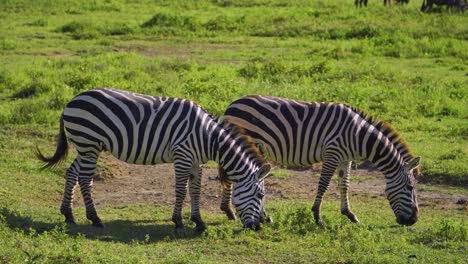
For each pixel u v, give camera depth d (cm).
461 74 3369
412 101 2667
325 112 1554
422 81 3069
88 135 1483
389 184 1534
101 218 1571
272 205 1703
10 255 1230
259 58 3600
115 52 3825
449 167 1972
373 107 2589
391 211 1694
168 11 5538
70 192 1511
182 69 3195
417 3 6325
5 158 1964
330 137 1539
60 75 2989
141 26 4694
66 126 1504
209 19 5003
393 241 1430
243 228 1469
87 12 5409
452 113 2597
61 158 1531
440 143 2222
